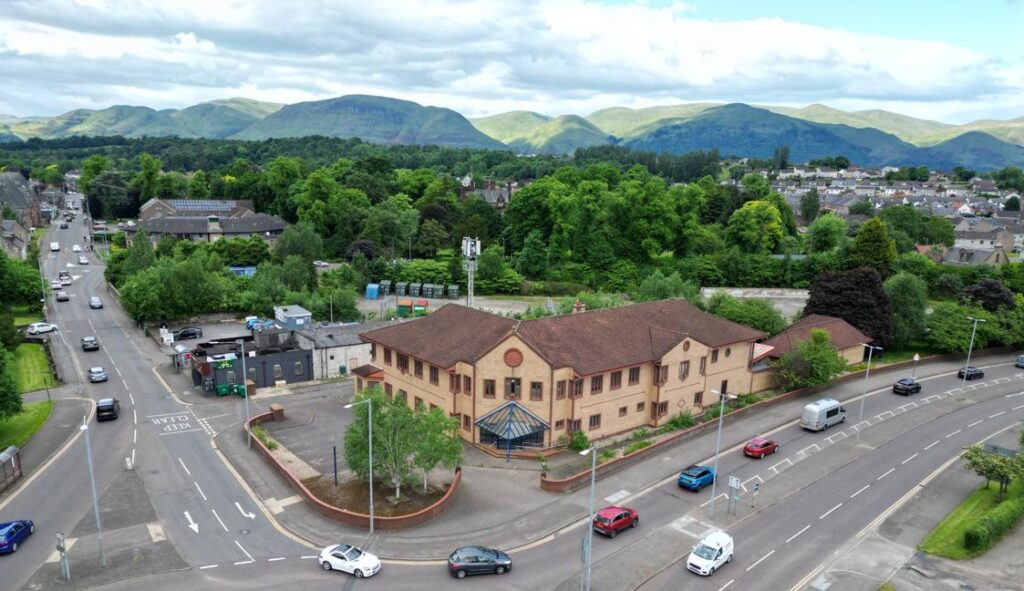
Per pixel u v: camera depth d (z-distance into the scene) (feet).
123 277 392.88
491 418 191.11
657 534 152.46
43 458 186.19
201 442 200.13
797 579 135.23
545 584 131.95
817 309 313.32
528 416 190.29
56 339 309.01
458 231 549.13
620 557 142.31
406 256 536.42
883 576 136.77
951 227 612.29
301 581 131.23
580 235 502.79
